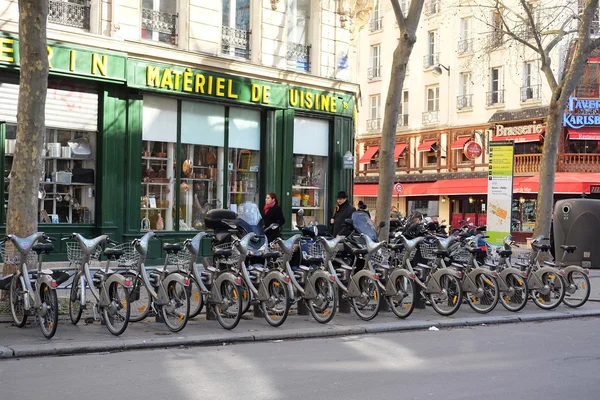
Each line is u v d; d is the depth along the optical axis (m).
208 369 7.78
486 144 41.81
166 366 7.91
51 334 9.09
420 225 13.53
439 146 44.75
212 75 18.89
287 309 10.42
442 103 44.56
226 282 10.30
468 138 42.94
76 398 6.46
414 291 11.62
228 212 11.59
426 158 46.03
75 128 16.81
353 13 22.44
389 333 10.69
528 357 8.70
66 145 16.77
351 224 12.33
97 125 17.20
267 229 11.73
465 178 42.72
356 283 11.45
